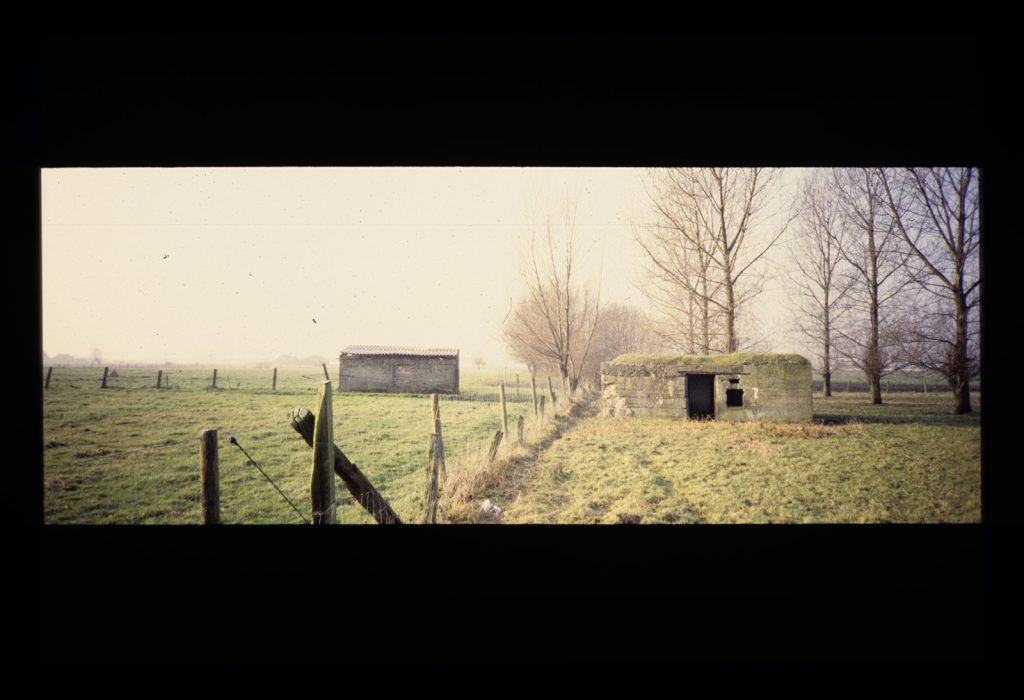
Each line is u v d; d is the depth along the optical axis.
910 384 20.52
